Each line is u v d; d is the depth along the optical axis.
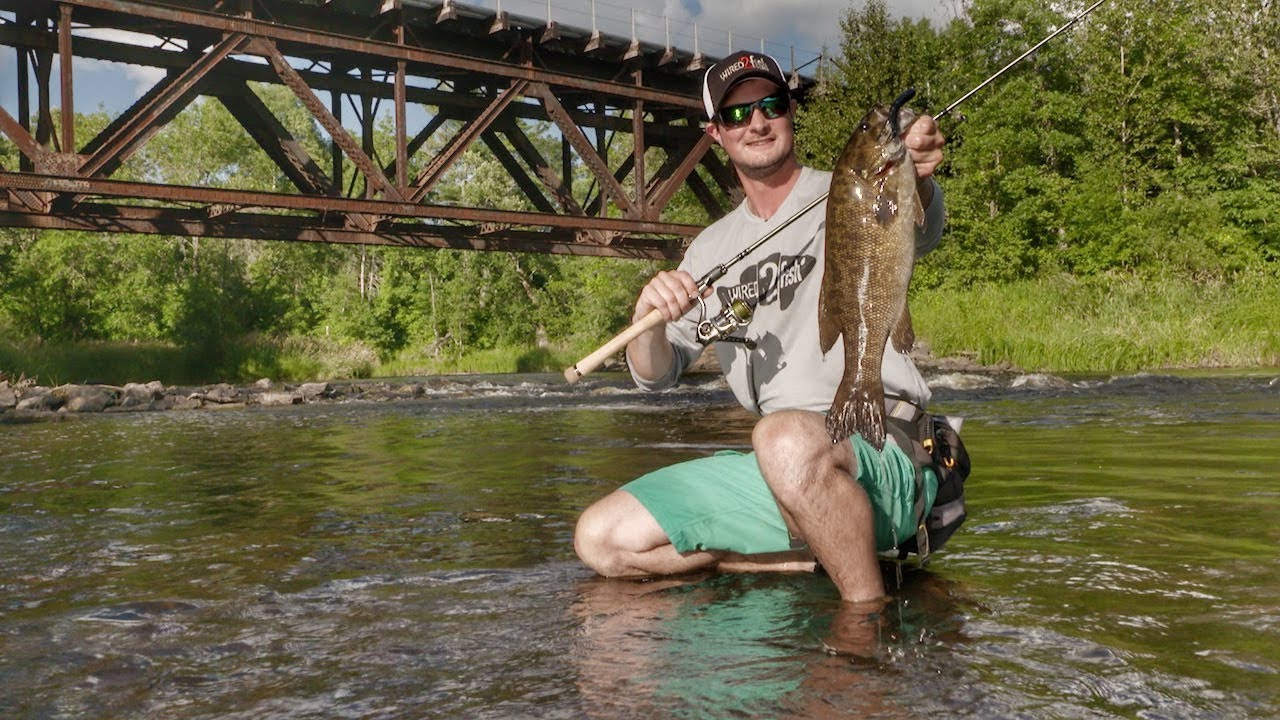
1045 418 7.98
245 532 3.59
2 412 13.61
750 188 3.09
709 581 2.65
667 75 24.06
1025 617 2.12
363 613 2.35
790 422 2.38
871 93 28.47
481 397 16.34
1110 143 31.34
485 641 2.07
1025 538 3.04
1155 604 2.20
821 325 2.39
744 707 1.59
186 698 1.76
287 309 45.31
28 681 1.88
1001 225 29.52
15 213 15.30
